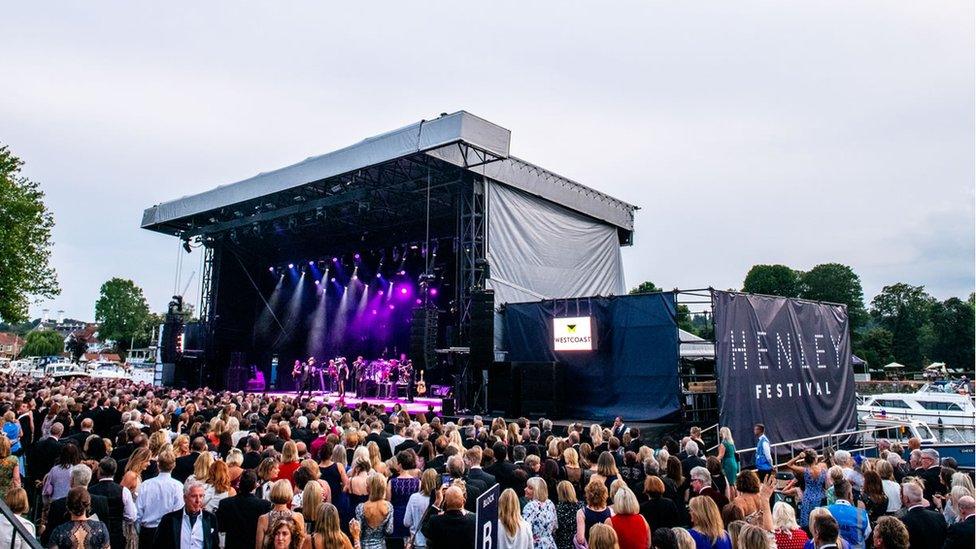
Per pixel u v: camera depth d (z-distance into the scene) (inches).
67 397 485.4
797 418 698.2
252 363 1285.7
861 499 281.0
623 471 305.1
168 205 1146.7
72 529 179.0
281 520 177.6
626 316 711.7
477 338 753.0
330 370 1100.5
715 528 195.3
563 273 966.4
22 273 957.2
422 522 222.2
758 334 675.4
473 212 844.0
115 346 3668.8
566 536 225.9
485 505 160.4
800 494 362.6
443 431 382.3
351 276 1339.8
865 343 2874.0
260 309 1315.2
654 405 673.6
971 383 1737.2
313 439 376.8
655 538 173.2
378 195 957.2
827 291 2864.2
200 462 249.0
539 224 944.3
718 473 290.7
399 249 1210.6
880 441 406.9
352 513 260.4
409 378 983.0
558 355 758.5
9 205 930.1
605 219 1063.6
